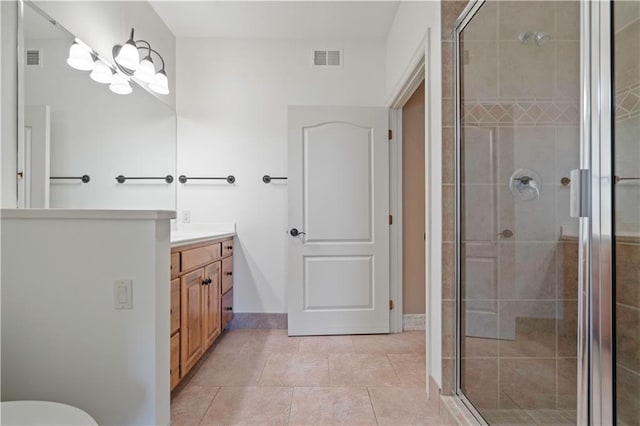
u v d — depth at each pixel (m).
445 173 1.72
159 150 2.68
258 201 2.98
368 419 1.66
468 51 1.69
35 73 1.50
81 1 1.82
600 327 1.31
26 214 1.20
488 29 1.65
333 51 3.00
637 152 1.32
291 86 2.99
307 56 3.00
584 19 1.36
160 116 2.70
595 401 1.31
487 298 1.69
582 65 1.36
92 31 1.91
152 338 1.22
